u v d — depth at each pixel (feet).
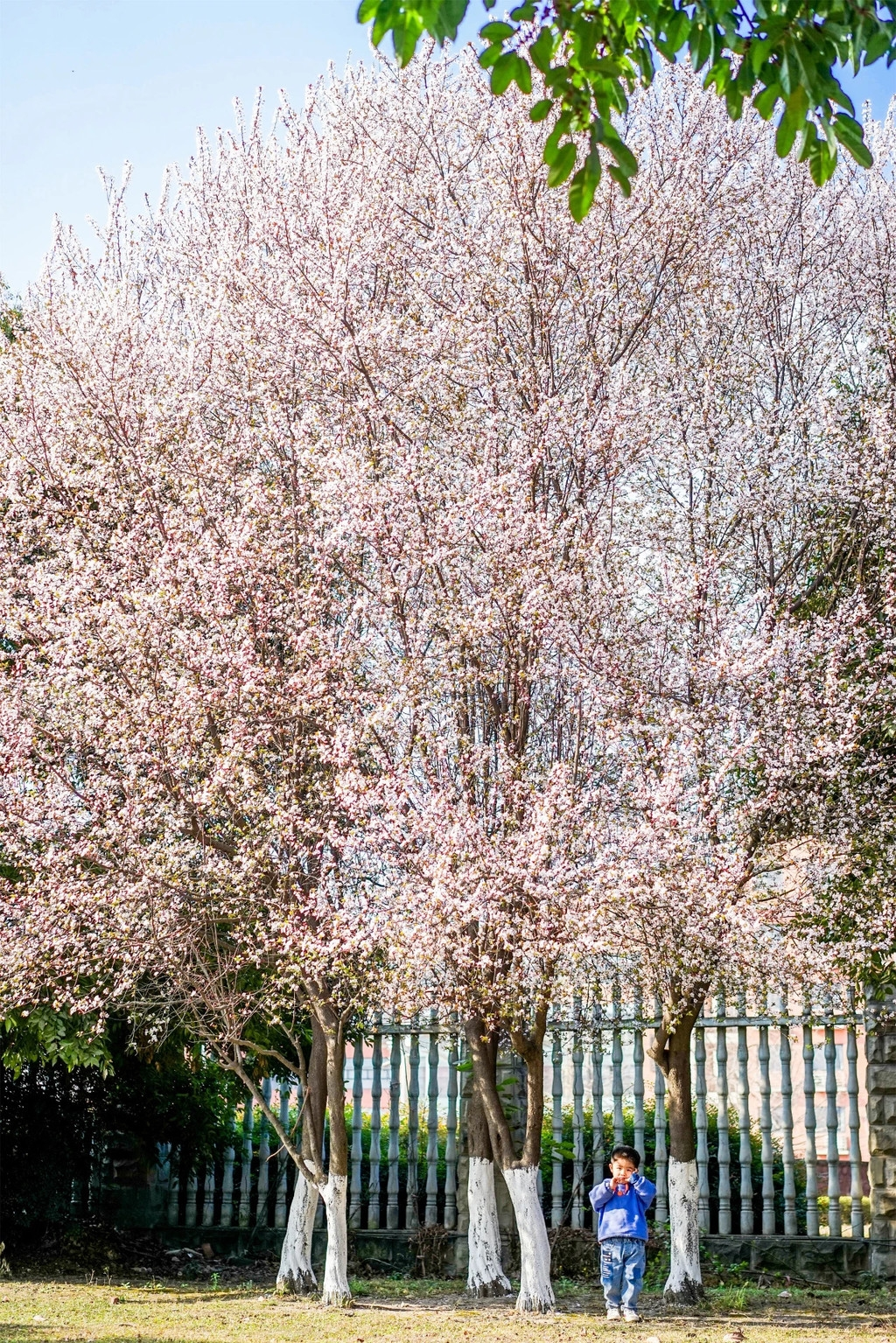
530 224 32.01
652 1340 24.79
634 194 33.12
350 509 29.30
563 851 27.50
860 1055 42.91
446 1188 38.60
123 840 29.63
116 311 34.83
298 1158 31.76
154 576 30.07
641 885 26.00
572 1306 30.68
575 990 30.37
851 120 13.88
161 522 31.78
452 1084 39.17
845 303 34.91
